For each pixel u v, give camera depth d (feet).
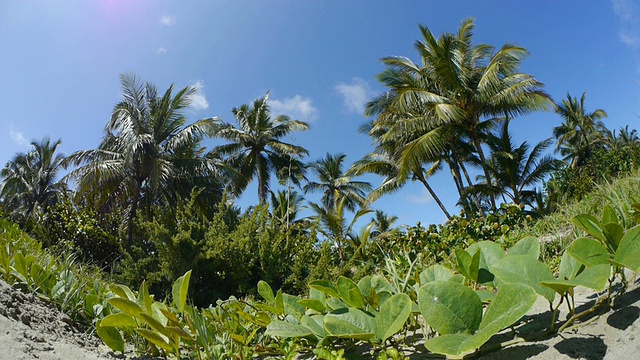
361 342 5.36
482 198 55.57
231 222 28.86
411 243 16.81
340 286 5.24
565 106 84.07
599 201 10.36
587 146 84.02
